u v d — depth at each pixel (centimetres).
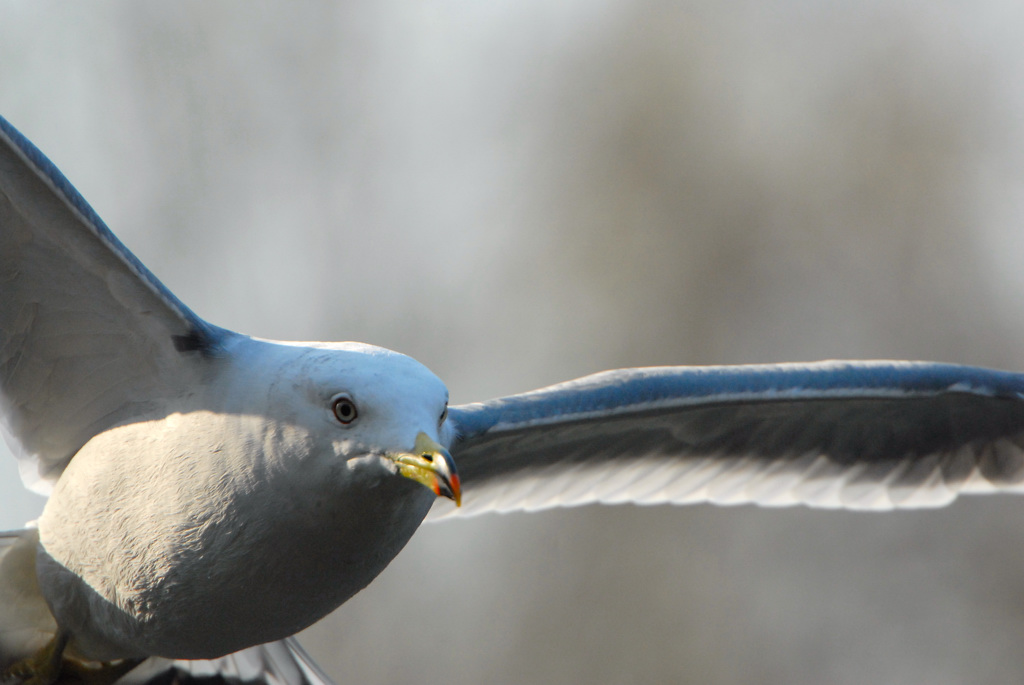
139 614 896
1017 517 2423
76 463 903
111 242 840
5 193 833
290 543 841
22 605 955
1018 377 1198
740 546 2394
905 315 2541
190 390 861
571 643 2327
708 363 2506
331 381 811
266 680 1105
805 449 1223
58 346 889
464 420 1006
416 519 868
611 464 1180
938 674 2358
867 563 2419
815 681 2319
